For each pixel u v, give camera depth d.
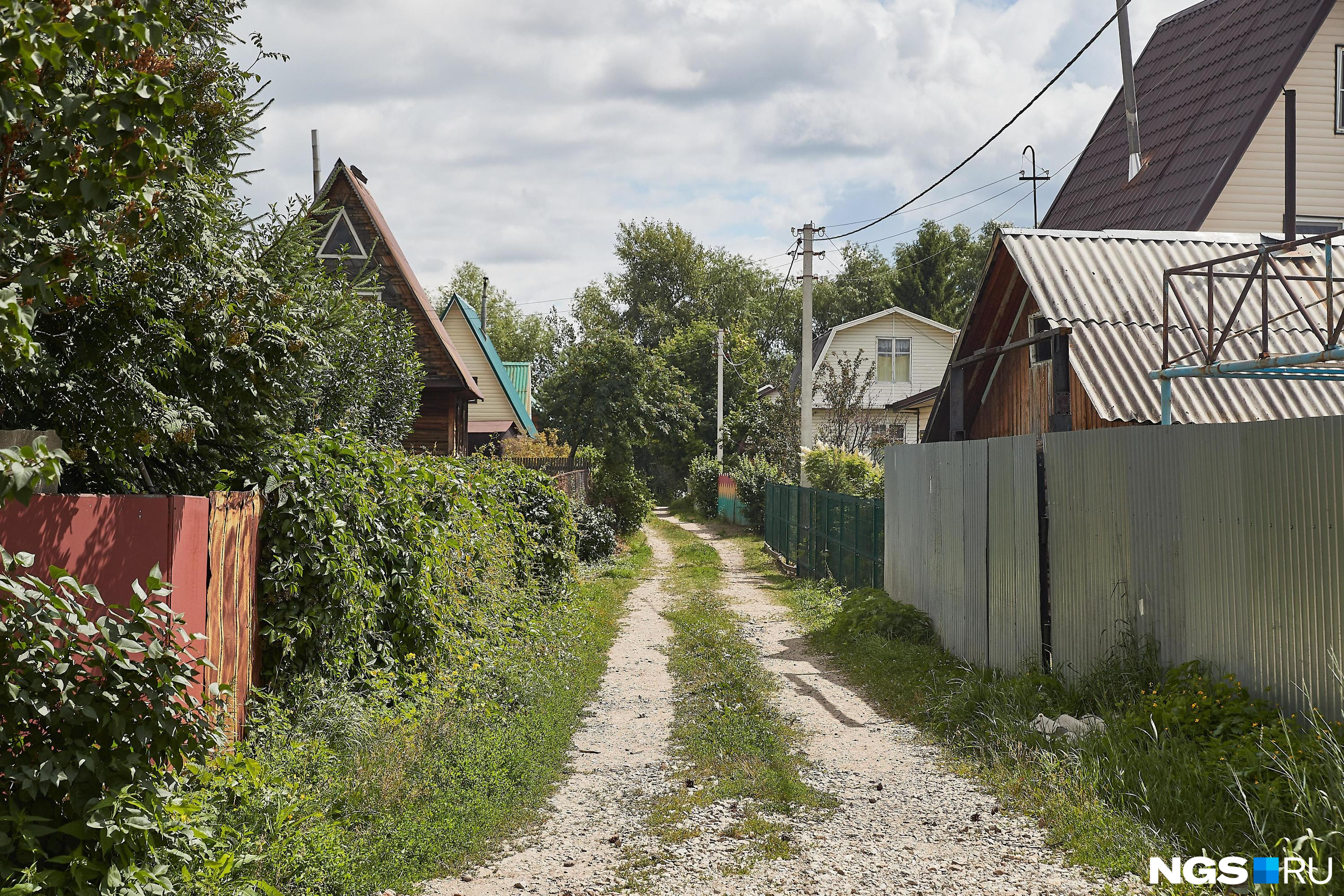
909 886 4.82
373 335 12.06
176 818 3.84
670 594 17.77
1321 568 5.65
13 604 3.35
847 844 5.46
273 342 6.69
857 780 6.86
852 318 71.94
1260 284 10.55
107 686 3.55
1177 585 7.04
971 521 10.86
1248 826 4.94
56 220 3.64
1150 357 9.66
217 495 5.72
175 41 4.89
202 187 5.67
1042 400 11.18
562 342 78.00
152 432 5.82
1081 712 7.62
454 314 36.72
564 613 12.46
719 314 73.44
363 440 8.38
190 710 3.80
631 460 31.83
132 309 5.57
